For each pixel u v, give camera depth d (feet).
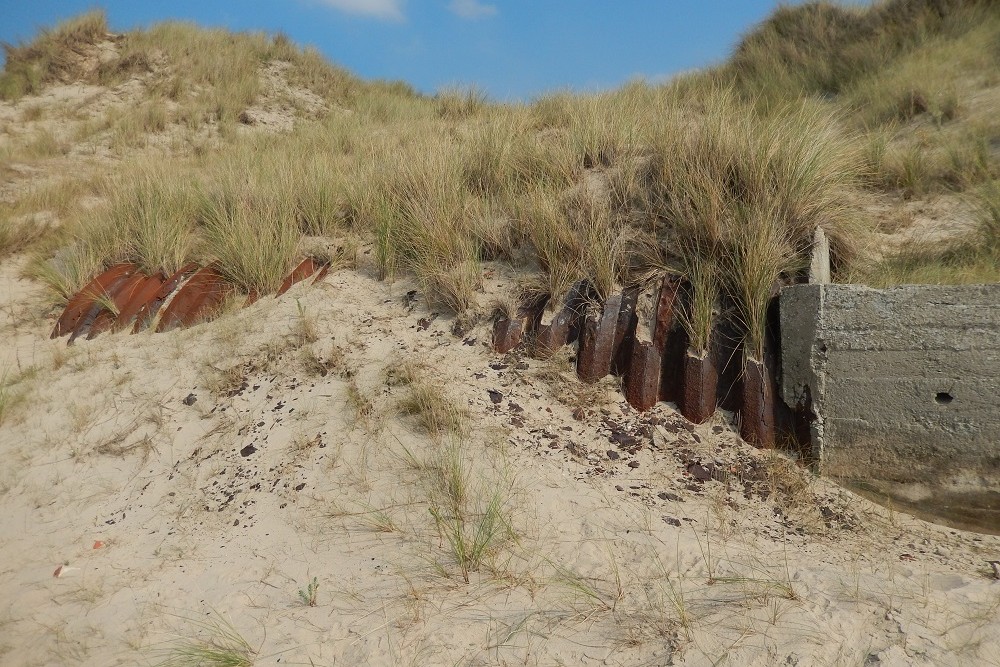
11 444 15.07
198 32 53.67
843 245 15.79
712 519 11.50
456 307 16.15
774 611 9.25
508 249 17.24
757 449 13.00
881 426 12.55
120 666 9.58
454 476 11.84
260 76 50.29
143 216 21.04
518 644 8.96
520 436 13.03
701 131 18.25
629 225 16.49
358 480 12.39
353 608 9.95
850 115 27.89
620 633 9.02
